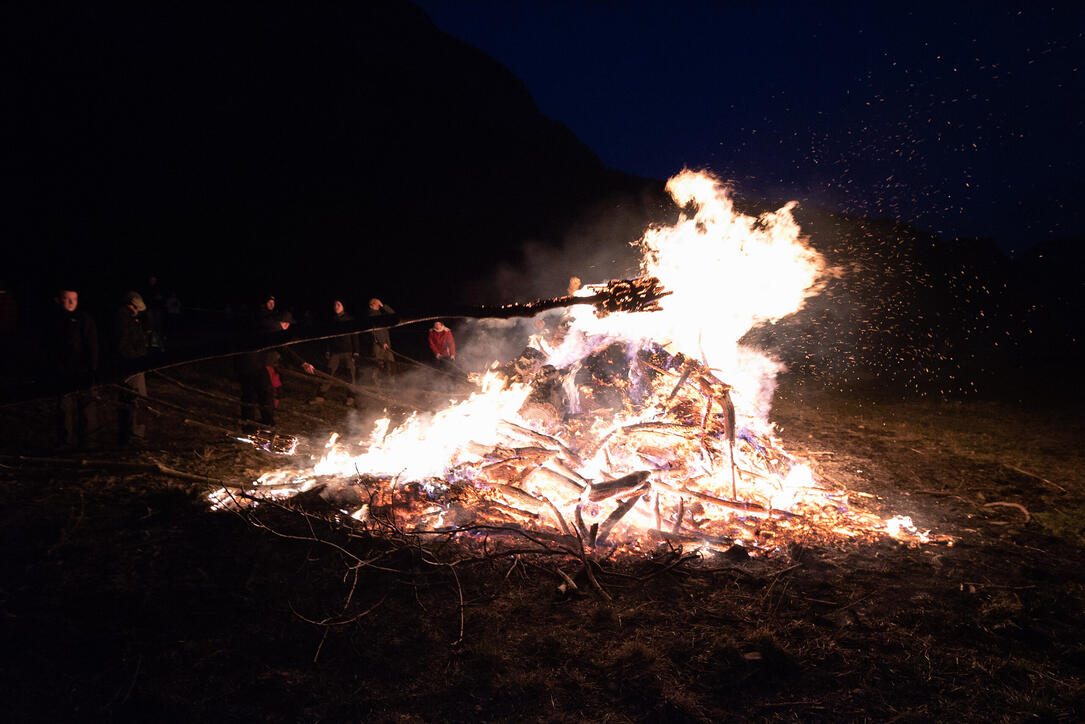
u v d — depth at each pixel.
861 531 5.68
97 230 33.16
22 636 3.58
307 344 15.16
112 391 7.33
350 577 4.39
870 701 3.29
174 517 5.33
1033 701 3.26
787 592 4.38
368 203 38.41
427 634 3.76
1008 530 5.97
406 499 5.62
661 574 4.56
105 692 3.19
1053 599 4.46
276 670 3.39
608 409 6.60
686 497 5.68
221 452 7.43
